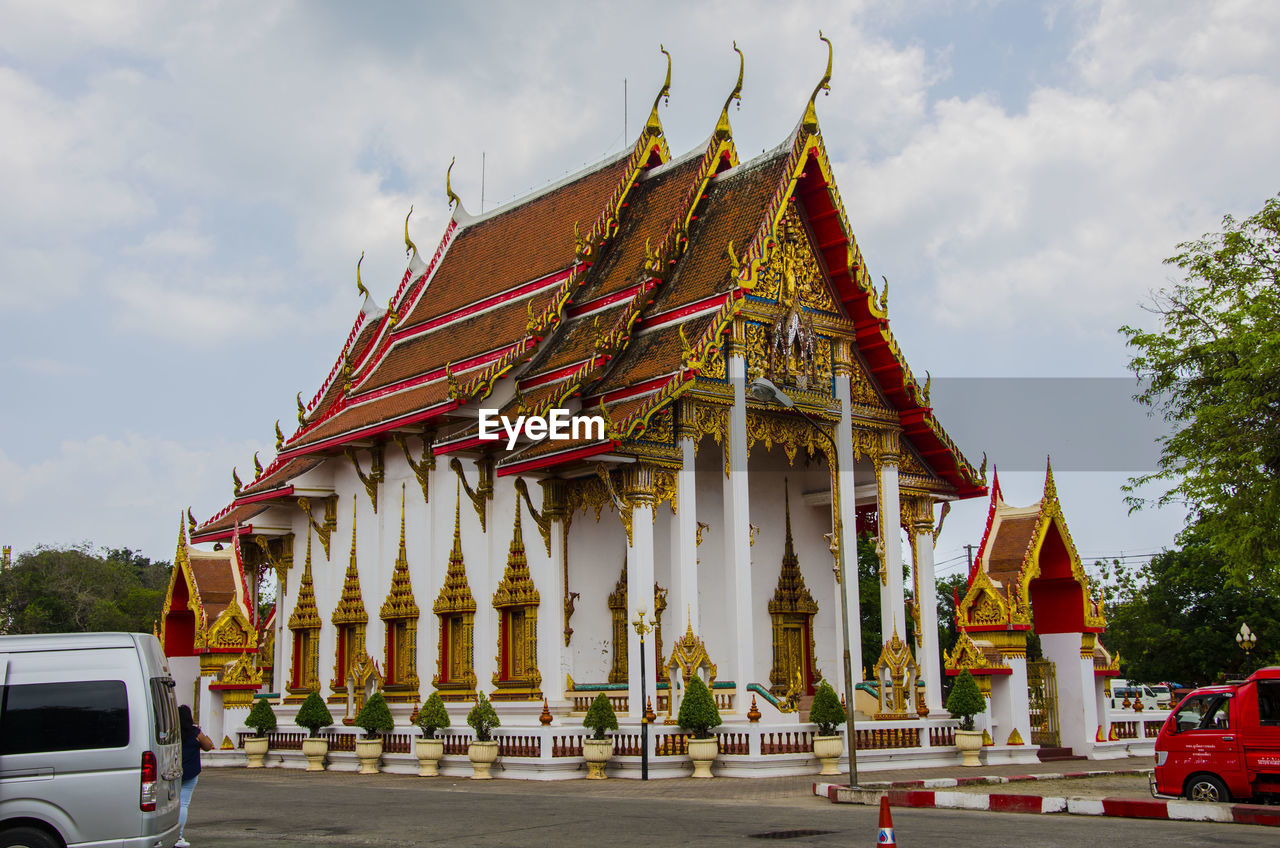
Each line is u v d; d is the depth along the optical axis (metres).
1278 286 26.39
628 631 26.08
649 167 33.44
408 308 39.16
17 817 11.77
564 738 25.86
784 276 29.34
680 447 26.81
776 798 20.58
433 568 31.25
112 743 12.19
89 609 75.56
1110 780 23.72
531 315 30.44
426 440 31.83
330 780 27.27
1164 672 50.34
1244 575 25.20
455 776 27.34
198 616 36.19
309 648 35.88
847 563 29.53
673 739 25.44
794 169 28.92
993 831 15.31
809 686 33.22
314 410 41.59
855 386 31.25
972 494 32.84
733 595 26.80
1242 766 18.09
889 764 26.70
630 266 30.86
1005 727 28.92
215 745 34.53
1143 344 27.14
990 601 28.94
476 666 29.53
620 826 16.23
